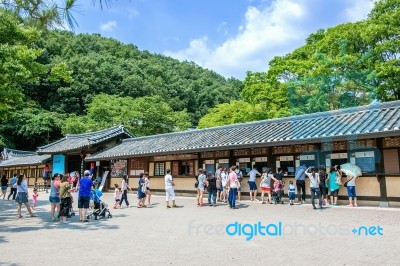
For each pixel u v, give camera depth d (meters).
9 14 5.08
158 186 21.59
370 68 19.59
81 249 6.88
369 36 20.91
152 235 8.41
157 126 36.78
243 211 12.68
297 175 14.38
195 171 19.72
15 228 9.79
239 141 16.20
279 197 14.57
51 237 8.27
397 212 11.32
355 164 13.66
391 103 13.83
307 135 13.68
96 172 26.64
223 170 16.55
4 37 13.30
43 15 4.77
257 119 26.28
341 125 13.62
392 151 12.82
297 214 11.48
